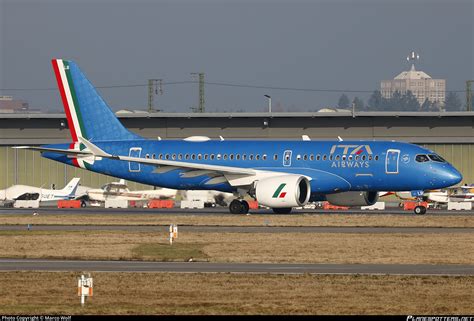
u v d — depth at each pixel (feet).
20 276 439.22
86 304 371.15
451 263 487.61
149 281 422.82
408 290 400.26
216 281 422.41
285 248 547.90
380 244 565.12
